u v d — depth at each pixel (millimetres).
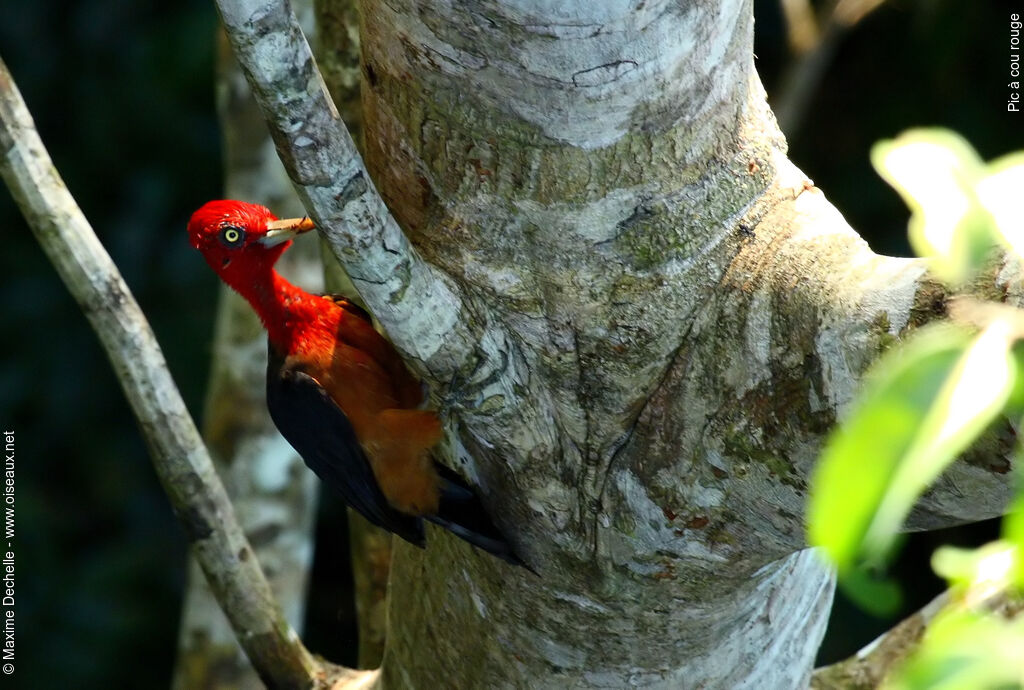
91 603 17234
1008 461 5176
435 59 6027
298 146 5488
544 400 6430
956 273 3180
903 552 16594
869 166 16984
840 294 5781
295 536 11797
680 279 6203
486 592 7305
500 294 6277
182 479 8719
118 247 17625
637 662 7281
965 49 16250
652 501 6488
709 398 6211
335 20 9758
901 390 2957
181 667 11664
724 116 6207
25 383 17859
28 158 8203
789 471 6027
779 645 7590
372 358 7551
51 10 18031
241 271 7605
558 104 5879
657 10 5617
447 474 7031
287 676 9117
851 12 14344
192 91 17859
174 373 17219
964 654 3027
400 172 6562
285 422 7613
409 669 8148
